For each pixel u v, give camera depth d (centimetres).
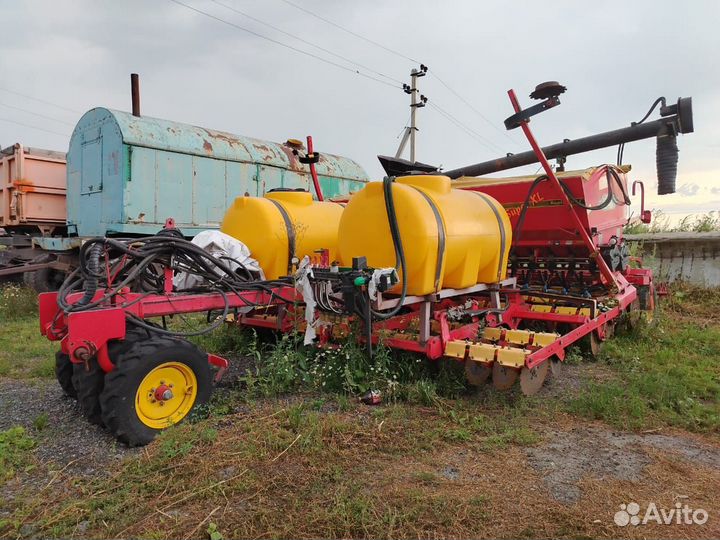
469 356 450
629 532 271
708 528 274
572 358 589
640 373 541
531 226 682
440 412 423
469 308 531
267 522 277
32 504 299
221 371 470
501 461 349
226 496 303
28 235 1295
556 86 495
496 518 282
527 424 409
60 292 401
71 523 281
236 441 369
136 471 331
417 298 464
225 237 536
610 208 709
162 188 1038
